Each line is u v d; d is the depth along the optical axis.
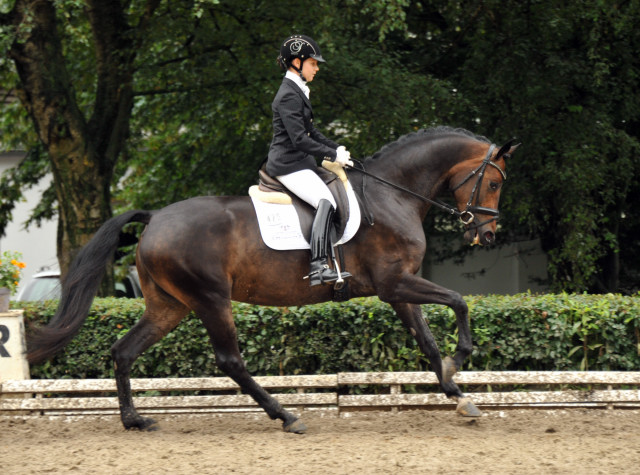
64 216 14.98
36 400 9.41
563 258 16.62
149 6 15.36
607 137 16.50
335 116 16.62
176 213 8.12
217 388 9.38
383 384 9.38
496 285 21.45
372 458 6.99
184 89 17.14
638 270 20.62
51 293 8.59
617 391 9.10
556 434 8.09
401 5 13.36
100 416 9.39
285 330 9.66
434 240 20.27
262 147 19.08
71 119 14.60
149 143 20.33
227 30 15.91
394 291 8.15
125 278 18.64
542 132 16.33
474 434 8.13
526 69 16.22
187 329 9.70
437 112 15.99
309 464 6.82
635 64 17.03
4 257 10.73
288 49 8.01
